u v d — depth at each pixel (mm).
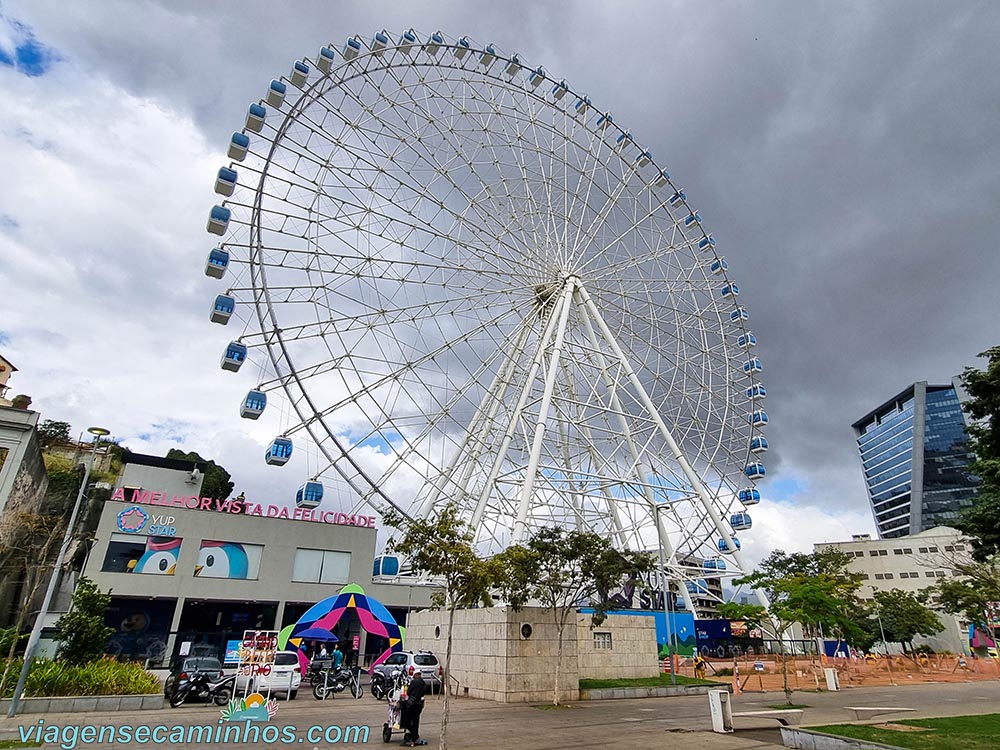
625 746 16750
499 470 36719
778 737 18406
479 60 43188
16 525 34312
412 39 40594
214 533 47562
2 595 39438
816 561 86562
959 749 14461
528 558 24719
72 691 23328
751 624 32938
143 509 45844
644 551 32031
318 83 36094
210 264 35531
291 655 28547
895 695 31969
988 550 20031
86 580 29109
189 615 47656
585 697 29234
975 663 51094
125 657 40562
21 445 38062
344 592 27156
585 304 42906
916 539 107250
